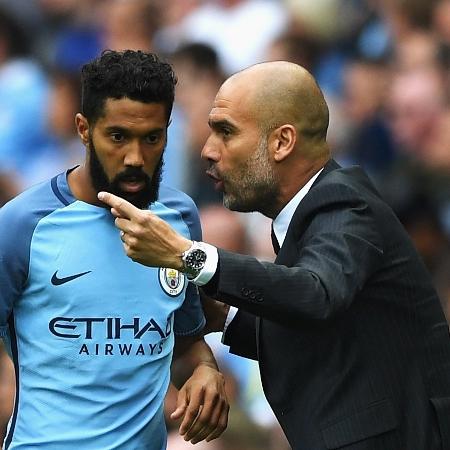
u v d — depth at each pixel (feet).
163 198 66.23
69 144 131.23
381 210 64.44
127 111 61.31
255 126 65.16
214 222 103.71
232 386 97.25
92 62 62.03
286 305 60.08
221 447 91.66
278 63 66.18
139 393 65.00
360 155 123.65
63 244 63.82
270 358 65.31
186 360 69.77
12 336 65.00
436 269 103.30
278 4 139.13
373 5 134.82
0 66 141.49
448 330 66.90
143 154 61.87
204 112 121.49
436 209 111.75
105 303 64.13
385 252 64.28
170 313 65.31
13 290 63.77
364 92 125.29
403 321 65.10
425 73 124.57
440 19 130.93
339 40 133.49
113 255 64.23
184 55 123.13
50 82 136.36
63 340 63.93
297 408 64.54
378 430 63.46
